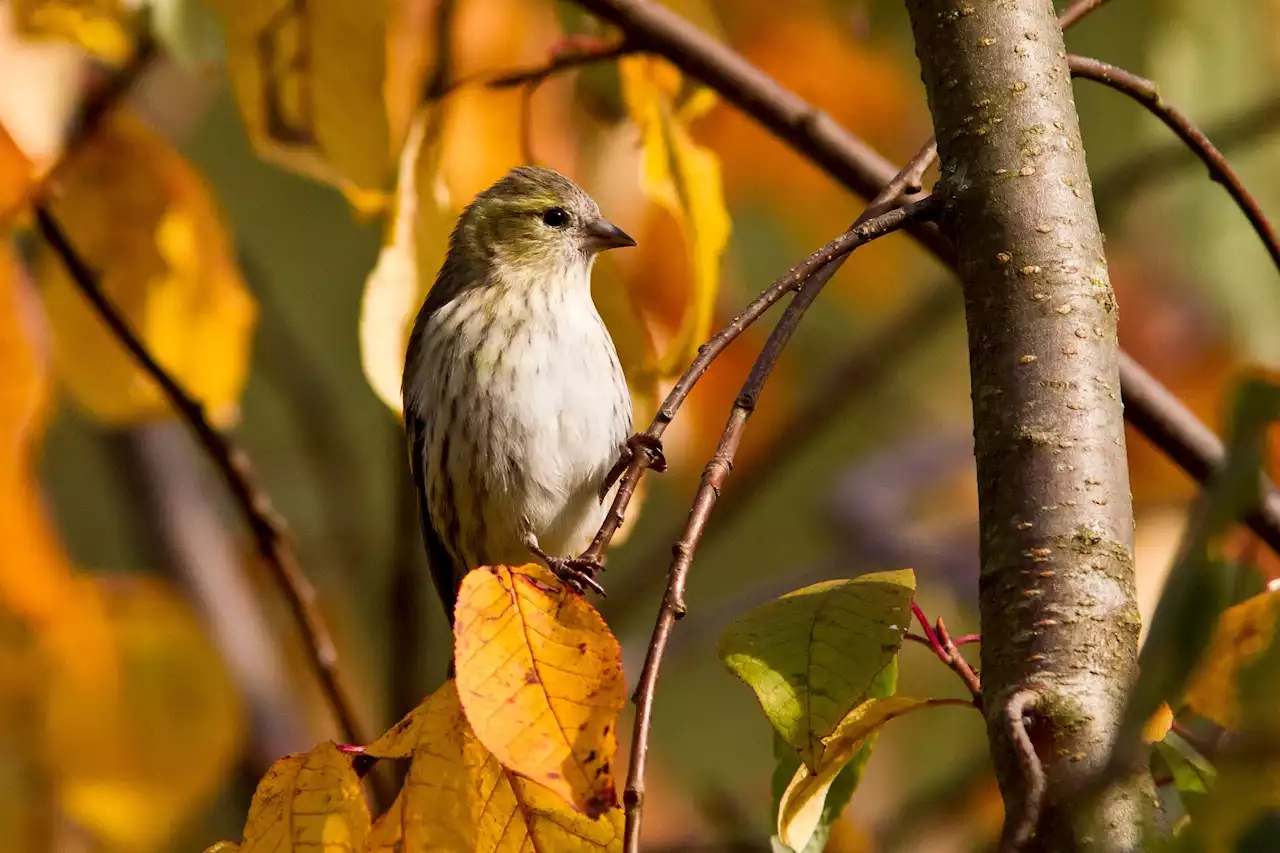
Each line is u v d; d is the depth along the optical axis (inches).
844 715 199.0
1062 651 185.0
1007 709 173.6
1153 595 384.2
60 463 617.9
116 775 345.1
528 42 322.7
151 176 327.3
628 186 342.3
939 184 216.8
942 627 224.7
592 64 335.3
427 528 404.2
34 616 332.8
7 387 307.6
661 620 185.6
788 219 426.9
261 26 286.7
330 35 288.8
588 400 393.1
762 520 598.9
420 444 400.5
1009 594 191.5
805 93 412.8
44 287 334.0
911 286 522.3
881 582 207.6
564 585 184.9
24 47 303.9
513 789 198.1
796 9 407.5
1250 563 232.1
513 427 387.9
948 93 220.5
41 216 311.9
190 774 348.8
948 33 222.2
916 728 486.0
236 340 338.0
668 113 302.5
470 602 182.9
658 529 590.9
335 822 192.5
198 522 532.4
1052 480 194.9
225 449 343.3
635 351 319.9
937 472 581.3
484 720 178.4
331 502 501.0
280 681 510.6
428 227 288.4
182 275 332.5
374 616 524.7
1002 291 206.4
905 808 463.8
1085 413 198.5
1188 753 215.8
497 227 404.5
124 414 344.5
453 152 308.8
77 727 342.6
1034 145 212.8
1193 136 250.2
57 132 305.7
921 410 593.0
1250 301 359.6
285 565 358.3
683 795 524.4
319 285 494.0
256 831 193.5
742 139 410.3
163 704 346.6
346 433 509.4
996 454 199.8
